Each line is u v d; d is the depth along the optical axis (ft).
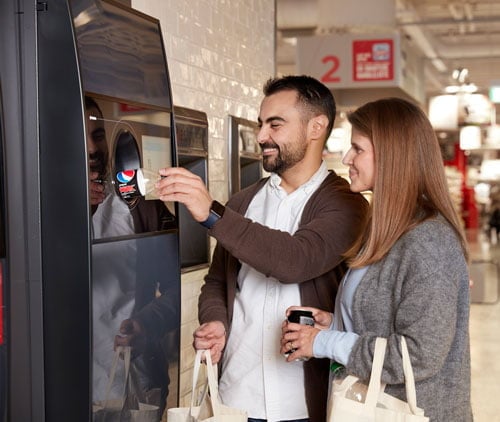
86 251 6.46
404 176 6.91
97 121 6.69
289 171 8.83
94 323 6.55
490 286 45.24
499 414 18.99
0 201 6.54
